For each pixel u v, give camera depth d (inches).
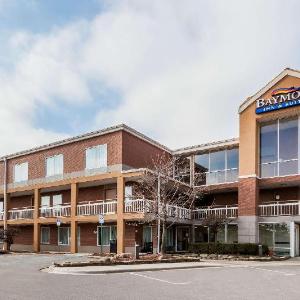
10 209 1486.2
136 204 1061.8
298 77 1049.5
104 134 1159.0
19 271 626.2
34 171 1343.5
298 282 521.7
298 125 1061.1
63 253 1115.9
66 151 1257.4
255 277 574.2
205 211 1190.3
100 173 1136.2
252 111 1119.0
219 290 446.9
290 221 1020.5
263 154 1112.2
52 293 408.2
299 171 1039.6
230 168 1219.2
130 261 724.7
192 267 717.9
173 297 396.8
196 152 1291.8
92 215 1122.0
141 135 1182.9
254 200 1069.8
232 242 1104.8
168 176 1096.2
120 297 390.9
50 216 1242.6
